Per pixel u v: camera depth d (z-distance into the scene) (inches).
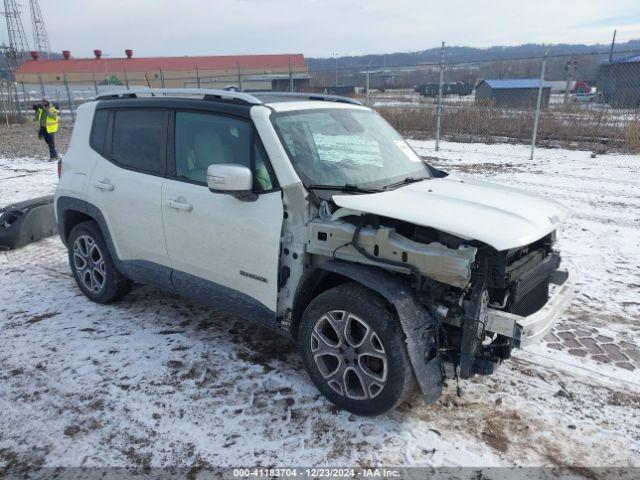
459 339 113.1
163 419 118.3
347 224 115.9
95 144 170.7
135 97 165.0
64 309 176.4
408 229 116.8
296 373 136.6
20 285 199.2
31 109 1179.3
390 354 108.3
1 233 241.1
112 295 174.9
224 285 139.3
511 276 109.9
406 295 108.1
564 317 171.3
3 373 136.9
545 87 930.1
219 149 136.0
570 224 279.9
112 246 165.8
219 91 144.9
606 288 195.2
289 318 129.6
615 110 608.1
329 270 116.0
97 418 119.0
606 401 125.3
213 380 133.3
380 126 161.9
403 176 141.9
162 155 149.9
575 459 106.2
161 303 181.0
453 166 456.8
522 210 119.2
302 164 125.6
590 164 462.0
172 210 144.2
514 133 643.5
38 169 464.8
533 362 142.9
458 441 111.0
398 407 122.6
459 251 103.5
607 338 157.2
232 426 115.9
